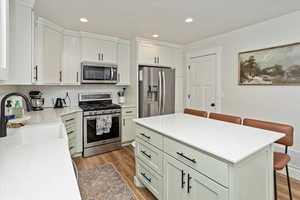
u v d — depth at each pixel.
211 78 3.51
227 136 1.41
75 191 0.64
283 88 2.45
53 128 1.76
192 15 2.39
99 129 3.14
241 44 2.95
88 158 2.97
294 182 2.21
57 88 3.28
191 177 1.31
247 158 1.14
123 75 3.74
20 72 1.73
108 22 2.67
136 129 2.08
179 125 1.80
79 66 3.18
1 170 0.81
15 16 1.68
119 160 2.90
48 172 0.79
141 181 2.04
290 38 2.35
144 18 2.50
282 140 1.69
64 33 2.99
